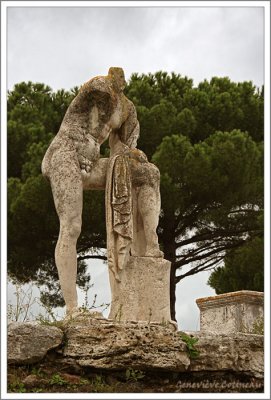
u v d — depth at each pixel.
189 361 8.08
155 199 8.86
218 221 17.58
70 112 8.88
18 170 17.77
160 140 17.31
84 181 8.74
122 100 8.99
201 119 18.11
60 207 8.57
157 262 8.66
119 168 8.66
